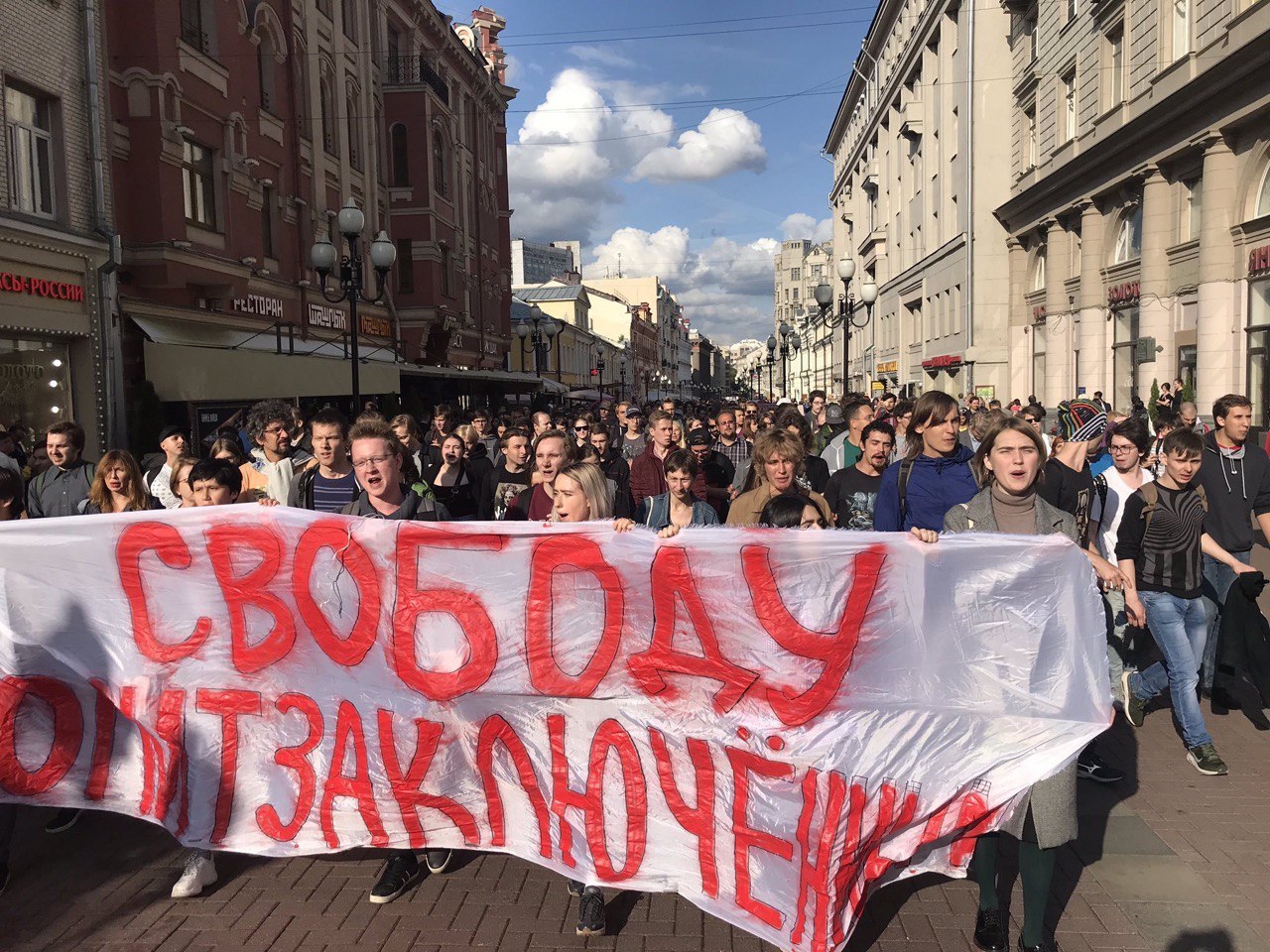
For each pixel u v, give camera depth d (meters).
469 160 33.81
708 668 3.46
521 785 3.54
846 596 3.40
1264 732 5.25
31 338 12.07
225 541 3.76
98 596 3.84
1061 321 27.11
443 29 30.53
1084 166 23.56
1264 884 3.59
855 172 58.84
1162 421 8.90
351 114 23.84
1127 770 4.75
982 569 3.32
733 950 3.22
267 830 3.65
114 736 3.83
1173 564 4.76
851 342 60.84
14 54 11.49
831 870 3.16
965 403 24.42
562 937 3.30
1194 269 19.31
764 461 4.84
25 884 3.74
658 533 3.53
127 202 13.93
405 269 27.66
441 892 3.63
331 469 4.75
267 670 3.74
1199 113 18.11
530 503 5.72
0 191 11.35
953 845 3.25
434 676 3.63
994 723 3.25
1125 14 21.36
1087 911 3.41
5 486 4.30
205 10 16.03
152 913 3.49
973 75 31.33
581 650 3.54
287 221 19.42
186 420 14.65
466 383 30.80
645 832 3.40
